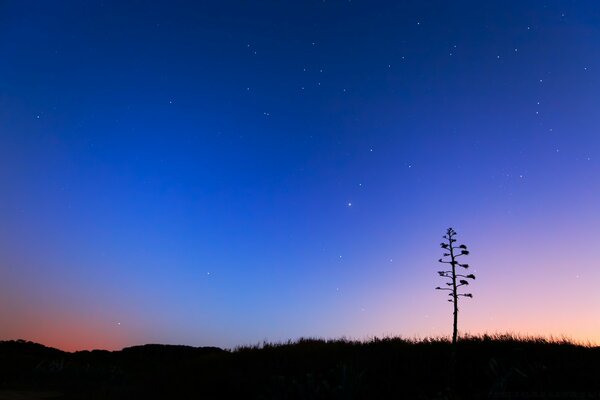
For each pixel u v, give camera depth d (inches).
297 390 414.0
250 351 668.7
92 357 1296.8
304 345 666.8
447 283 551.8
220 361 621.9
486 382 393.7
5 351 1266.0
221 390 473.4
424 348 529.7
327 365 495.5
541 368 390.9
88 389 742.5
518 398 335.6
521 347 478.6
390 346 572.1
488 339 548.7
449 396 362.9
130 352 1400.1
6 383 806.5
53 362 956.0
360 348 578.6
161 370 718.5
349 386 393.4
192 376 556.1
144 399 514.3
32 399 639.1
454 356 442.3
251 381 479.2
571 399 318.7
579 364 399.5
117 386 685.3
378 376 433.4
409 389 393.7
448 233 566.3
